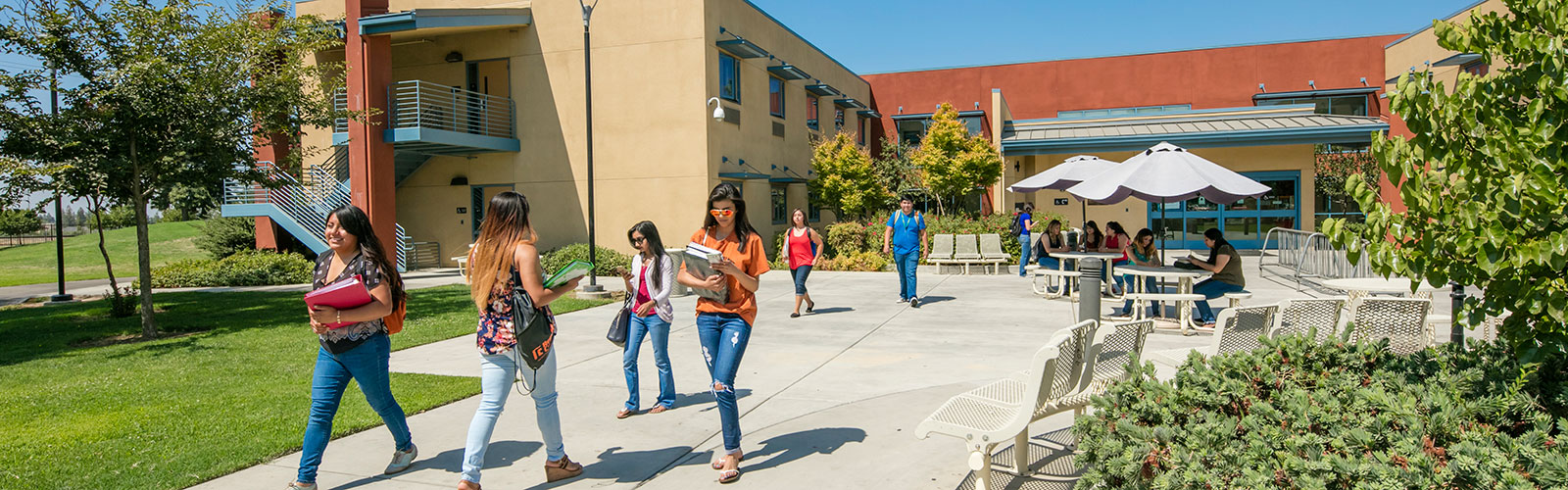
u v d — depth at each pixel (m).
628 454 5.14
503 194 4.34
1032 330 9.85
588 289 14.30
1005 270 18.59
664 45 20.23
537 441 5.40
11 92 10.44
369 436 5.54
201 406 6.41
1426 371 3.78
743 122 22.16
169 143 11.20
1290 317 5.66
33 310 15.06
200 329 11.46
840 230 20.62
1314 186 26.41
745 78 22.34
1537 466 2.66
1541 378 3.59
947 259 18.02
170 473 4.72
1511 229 2.95
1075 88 32.31
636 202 20.66
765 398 6.59
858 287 15.23
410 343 9.49
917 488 4.42
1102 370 4.69
